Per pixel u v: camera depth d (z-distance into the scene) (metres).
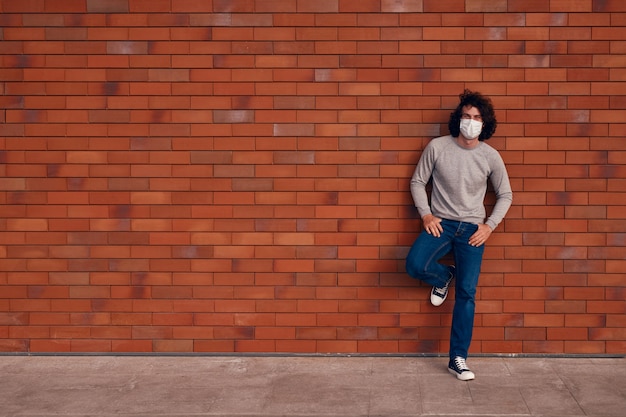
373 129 5.66
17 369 5.56
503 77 5.59
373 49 5.61
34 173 5.76
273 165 5.70
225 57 5.66
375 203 5.70
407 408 4.78
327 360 5.72
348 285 5.76
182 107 5.69
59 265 5.81
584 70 5.57
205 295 5.80
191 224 5.76
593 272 5.68
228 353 5.81
